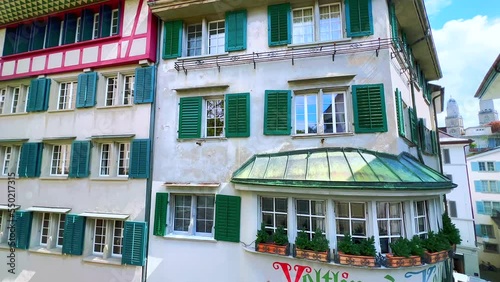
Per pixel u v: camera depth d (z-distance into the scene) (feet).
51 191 36.42
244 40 32.12
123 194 33.37
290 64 30.58
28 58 40.70
